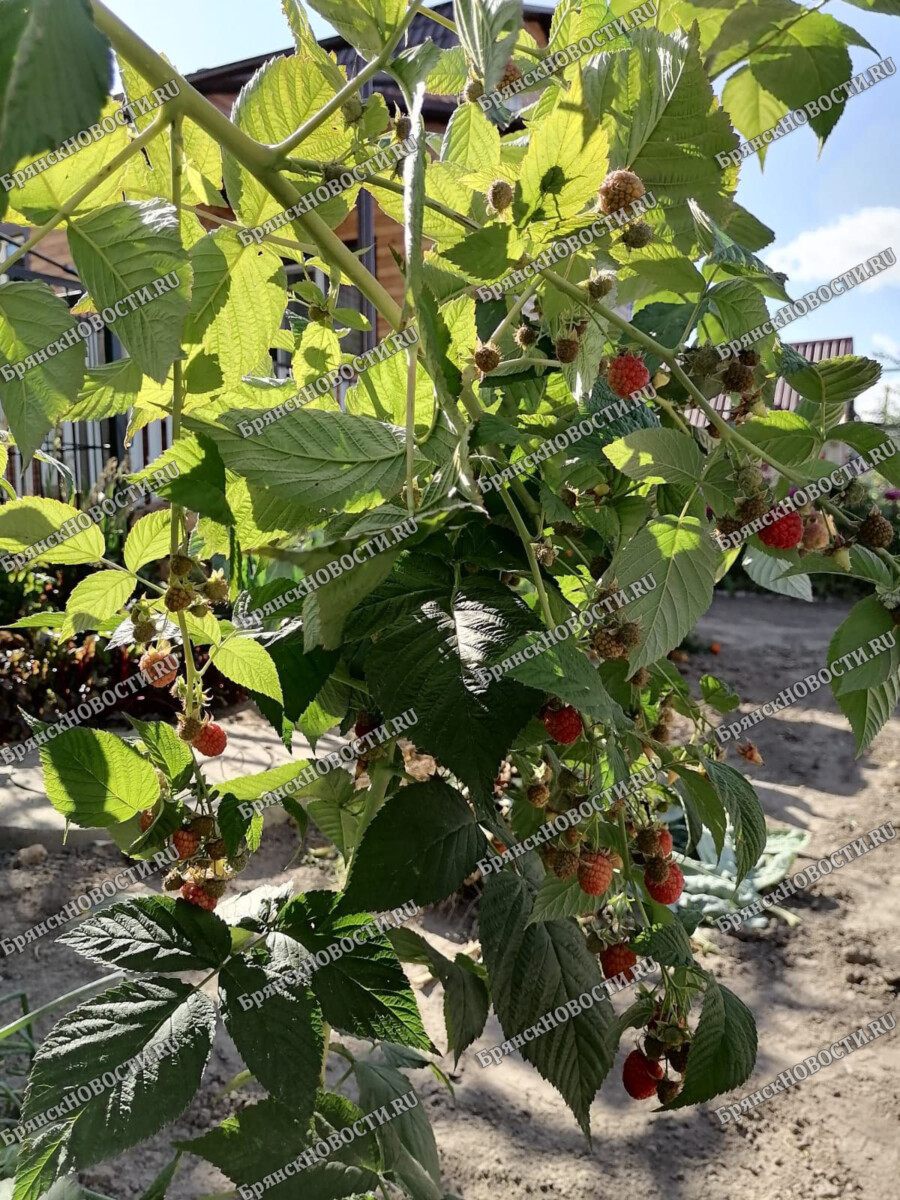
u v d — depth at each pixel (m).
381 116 0.93
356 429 0.77
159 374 0.64
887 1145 2.72
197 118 0.71
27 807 4.34
